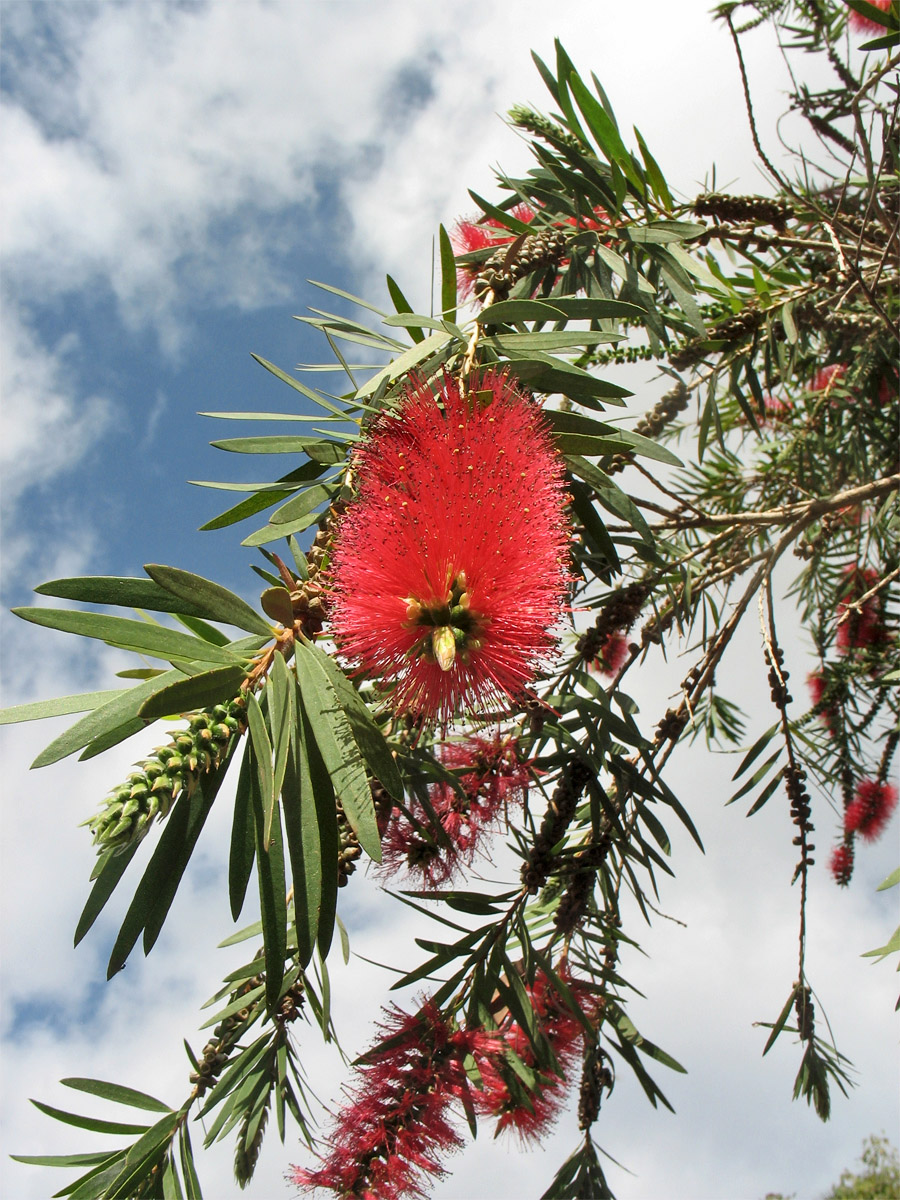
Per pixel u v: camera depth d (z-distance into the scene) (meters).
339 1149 2.01
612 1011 2.56
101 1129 1.98
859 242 2.27
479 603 1.25
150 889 1.15
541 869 2.22
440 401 1.48
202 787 1.19
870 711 3.58
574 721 2.24
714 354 3.09
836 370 3.35
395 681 1.36
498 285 1.93
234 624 1.26
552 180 2.29
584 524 1.84
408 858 2.22
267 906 1.20
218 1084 1.98
